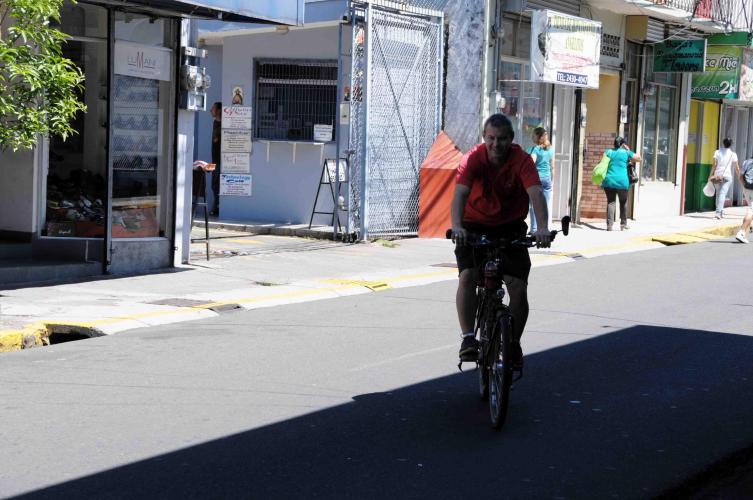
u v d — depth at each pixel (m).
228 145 25.06
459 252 9.43
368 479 7.46
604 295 16.91
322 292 16.55
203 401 9.62
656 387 10.55
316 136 24.58
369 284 17.38
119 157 17.47
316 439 8.45
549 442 8.52
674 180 35.28
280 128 25.28
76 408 9.30
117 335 12.91
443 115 25.80
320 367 11.16
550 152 25.34
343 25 23.48
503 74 26.36
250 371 10.91
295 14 18.16
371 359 11.61
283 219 25.34
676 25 33.28
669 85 34.28
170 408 9.34
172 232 18.39
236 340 12.63
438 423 9.02
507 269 9.19
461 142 25.58
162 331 13.21
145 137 17.92
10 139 13.34
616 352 12.27
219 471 7.56
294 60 24.89
